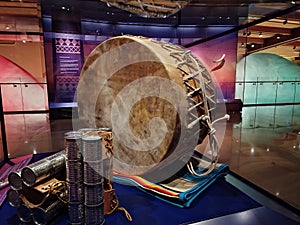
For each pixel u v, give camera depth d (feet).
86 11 18.56
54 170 3.85
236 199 4.63
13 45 20.35
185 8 17.03
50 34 17.87
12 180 3.67
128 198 4.55
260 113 20.04
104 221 3.69
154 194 4.61
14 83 20.62
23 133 12.62
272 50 26.81
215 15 17.87
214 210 4.21
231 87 21.76
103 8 18.26
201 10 17.34
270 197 4.92
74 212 3.51
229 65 20.75
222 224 3.81
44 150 9.51
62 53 18.40
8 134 12.33
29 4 17.56
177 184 4.87
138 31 20.65
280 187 5.73
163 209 4.20
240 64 23.25
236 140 10.94
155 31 20.61
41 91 21.35
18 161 7.34
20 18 19.88
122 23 20.27
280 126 14.60
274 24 19.44
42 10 17.22
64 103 18.43
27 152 9.23
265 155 8.71
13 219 3.95
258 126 14.55
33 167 3.52
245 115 18.92
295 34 21.54
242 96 24.88
